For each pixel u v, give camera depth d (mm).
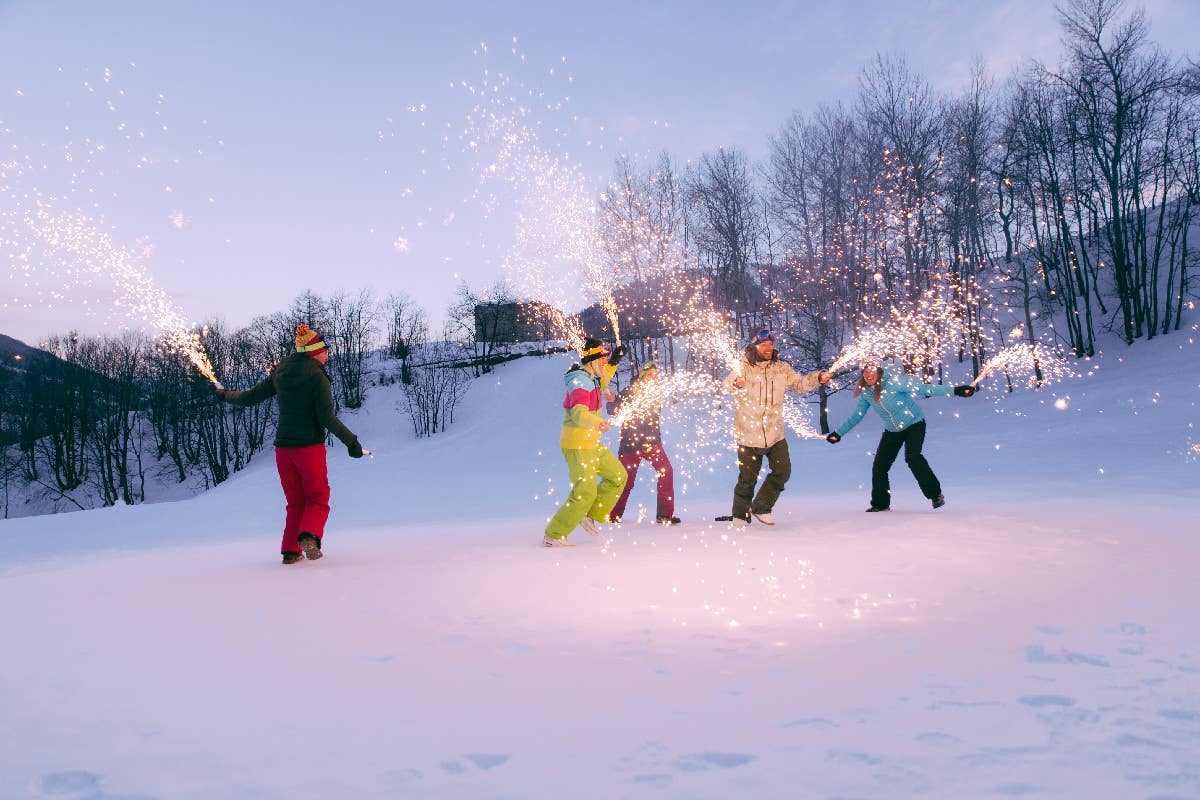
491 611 3930
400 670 2932
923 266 36031
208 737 2258
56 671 2914
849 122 40594
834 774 1949
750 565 5098
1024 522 6613
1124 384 30250
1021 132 40844
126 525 11922
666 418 29672
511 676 2854
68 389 57375
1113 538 5617
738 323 36531
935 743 2137
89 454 59500
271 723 2373
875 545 5695
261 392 6043
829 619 3643
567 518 6387
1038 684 2637
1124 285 39969
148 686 2736
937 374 37281
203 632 3506
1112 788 1833
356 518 12539
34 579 5078
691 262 38812
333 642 3338
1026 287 38938
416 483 23734
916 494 10508
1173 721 2260
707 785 1898
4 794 1872
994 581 4332
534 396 55250
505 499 16078
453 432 51844
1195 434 17109
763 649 3166
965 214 38062
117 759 2090
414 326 74875
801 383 7574
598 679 2809
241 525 11758
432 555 5992
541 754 2117
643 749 2145
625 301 34031
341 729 2324
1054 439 19328
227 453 54688
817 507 9180
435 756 2111
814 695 2578
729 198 40469
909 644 3180
